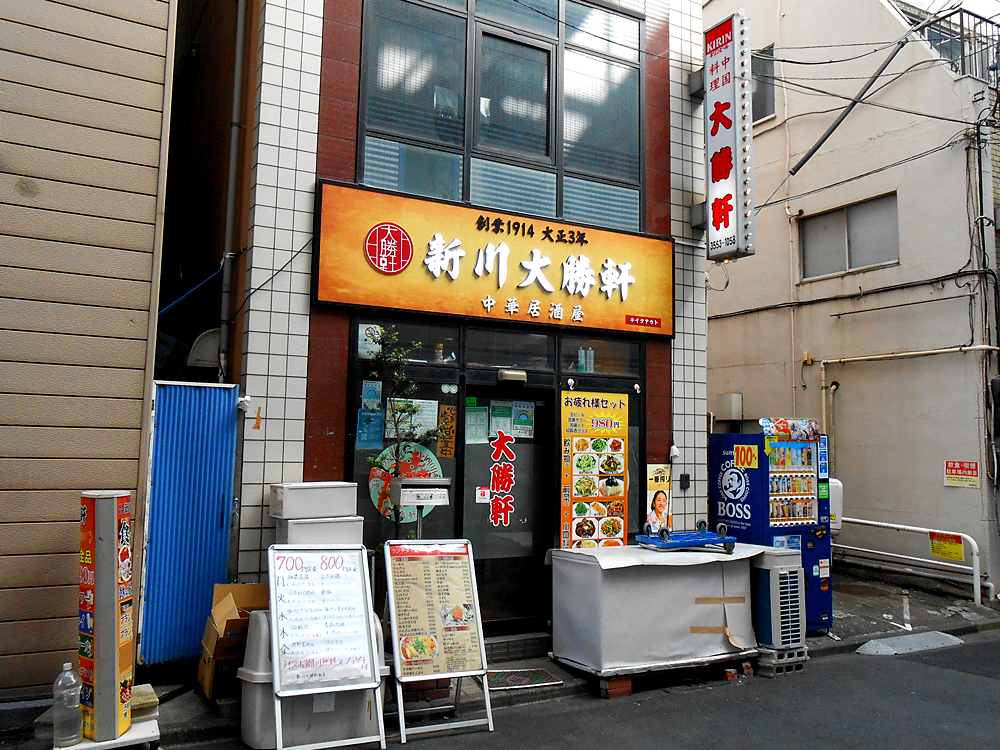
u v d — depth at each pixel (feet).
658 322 24.17
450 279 20.56
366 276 19.29
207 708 15.12
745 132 23.06
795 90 38.04
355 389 19.11
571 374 22.62
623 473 23.15
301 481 18.28
